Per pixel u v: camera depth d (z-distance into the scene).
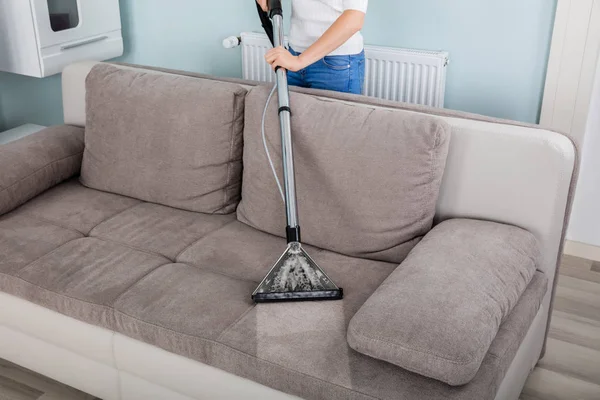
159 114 2.21
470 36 2.69
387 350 1.45
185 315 1.71
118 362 1.83
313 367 1.52
